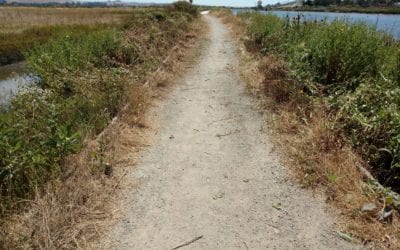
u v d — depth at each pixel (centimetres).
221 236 330
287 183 414
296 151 470
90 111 556
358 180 391
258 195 393
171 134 552
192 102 705
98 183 398
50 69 722
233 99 716
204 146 512
